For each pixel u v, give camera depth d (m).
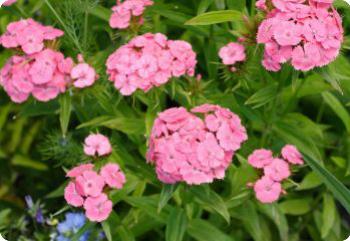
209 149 0.60
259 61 0.71
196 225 0.69
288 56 0.63
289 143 0.70
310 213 0.82
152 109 0.68
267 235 0.77
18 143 0.92
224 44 0.78
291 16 0.63
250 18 0.69
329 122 0.90
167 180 0.61
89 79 0.68
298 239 0.82
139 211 0.72
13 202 0.89
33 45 0.67
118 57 0.67
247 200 0.70
